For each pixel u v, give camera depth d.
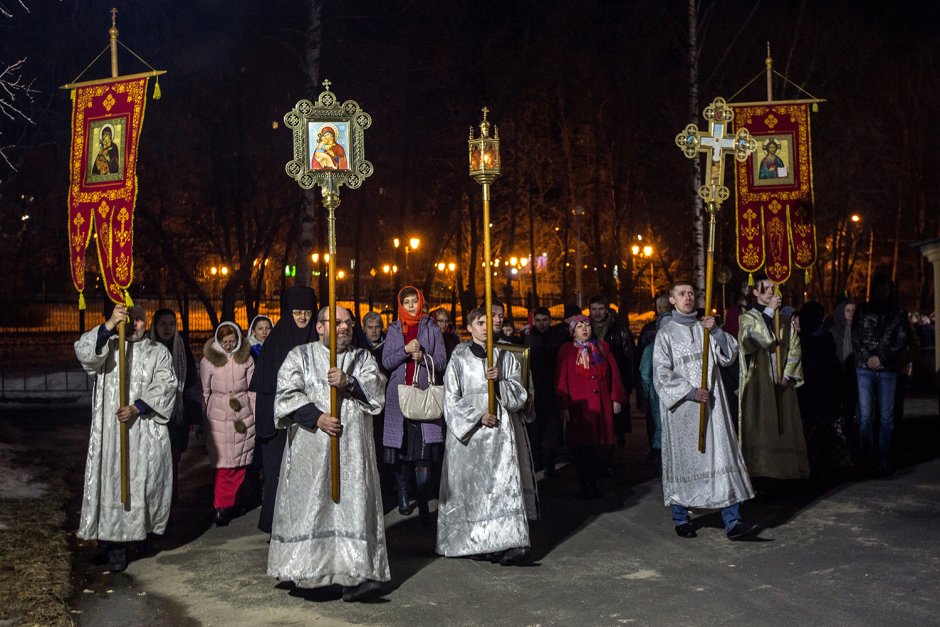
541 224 44.72
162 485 7.77
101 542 7.71
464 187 33.12
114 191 7.79
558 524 8.89
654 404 11.72
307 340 8.52
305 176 7.10
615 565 7.46
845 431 10.61
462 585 7.03
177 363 9.36
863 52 34.72
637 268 47.97
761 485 9.60
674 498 8.14
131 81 7.82
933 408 17.59
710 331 8.21
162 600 6.86
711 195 8.66
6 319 32.62
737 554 7.68
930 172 40.38
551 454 11.32
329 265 6.94
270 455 8.45
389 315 32.34
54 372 24.81
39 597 6.68
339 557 6.55
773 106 11.01
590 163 38.34
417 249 43.47
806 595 6.54
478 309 7.79
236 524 9.29
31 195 19.97
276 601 6.75
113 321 7.52
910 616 6.05
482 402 7.59
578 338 10.09
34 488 10.47
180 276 25.94
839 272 41.72
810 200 10.95
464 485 7.58
